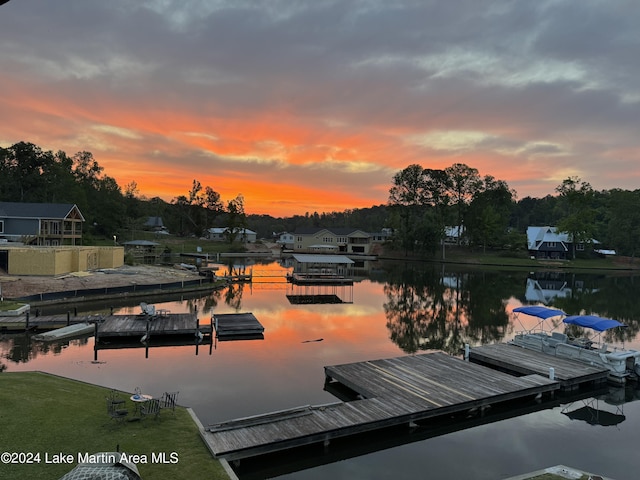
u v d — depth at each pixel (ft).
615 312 126.31
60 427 40.68
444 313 123.75
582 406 59.57
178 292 144.36
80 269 146.10
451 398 53.98
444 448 47.42
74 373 65.26
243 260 293.43
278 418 46.14
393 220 379.96
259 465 41.88
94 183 342.23
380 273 231.71
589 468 43.62
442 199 331.77
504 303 140.67
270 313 119.24
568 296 156.87
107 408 44.88
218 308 123.24
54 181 268.62
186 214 417.08
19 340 82.38
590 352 71.10
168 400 49.73
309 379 66.85
